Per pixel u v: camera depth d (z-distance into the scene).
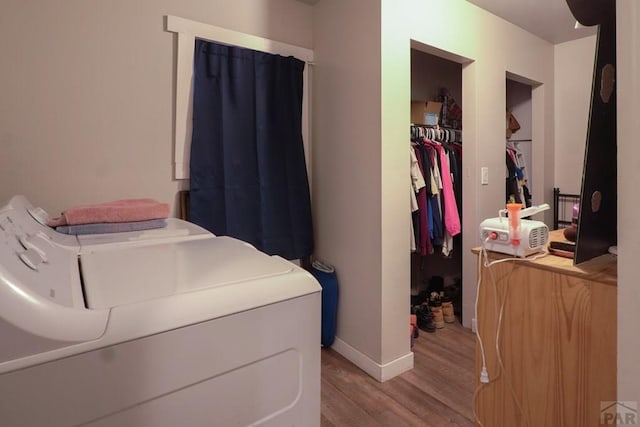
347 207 2.15
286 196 2.23
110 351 0.52
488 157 2.60
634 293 0.58
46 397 0.48
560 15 2.62
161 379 0.56
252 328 0.66
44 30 1.57
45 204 1.60
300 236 2.29
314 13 2.36
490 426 1.10
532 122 3.28
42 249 0.76
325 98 2.29
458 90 3.41
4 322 0.45
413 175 2.31
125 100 1.77
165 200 1.91
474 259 2.54
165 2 1.85
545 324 0.95
